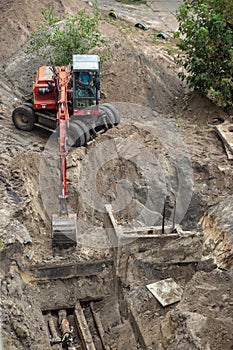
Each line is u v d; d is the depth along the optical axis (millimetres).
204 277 11805
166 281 12867
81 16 20344
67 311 13523
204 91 19703
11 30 22109
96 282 13719
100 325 12992
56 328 12961
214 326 10289
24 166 15250
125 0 32906
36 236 14102
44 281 13453
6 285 12078
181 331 10445
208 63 19062
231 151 16875
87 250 13883
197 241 13281
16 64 20844
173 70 21547
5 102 19188
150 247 13156
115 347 12281
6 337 10961
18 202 13984
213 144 17656
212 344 9969
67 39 19250
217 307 10867
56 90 16188
